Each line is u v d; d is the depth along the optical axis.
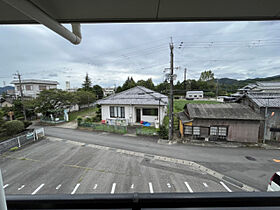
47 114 14.95
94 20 1.26
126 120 12.47
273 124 7.88
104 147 7.53
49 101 14.27
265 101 8.44
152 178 4.48
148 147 7.45
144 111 12.54
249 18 1.21
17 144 7.75
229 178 4.51
